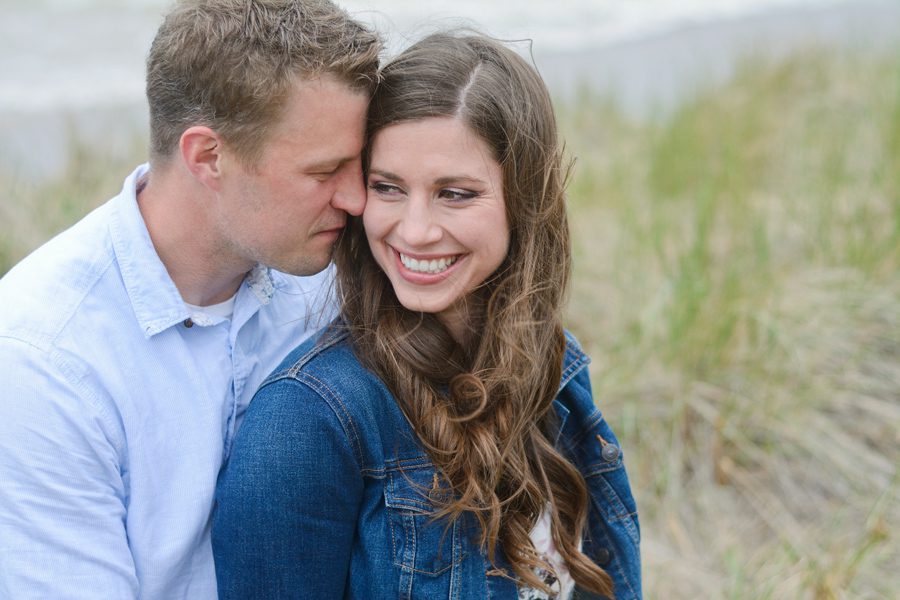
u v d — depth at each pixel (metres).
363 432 1.45
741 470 2.99
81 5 9.71
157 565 1.51
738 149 5.18
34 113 6.41
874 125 5.13
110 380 1.46
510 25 10.64
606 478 1.79
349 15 1.54
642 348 3.33
